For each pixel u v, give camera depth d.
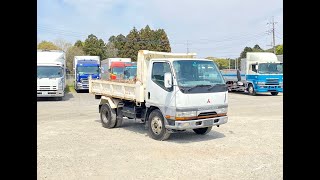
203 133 9.79
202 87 8.45
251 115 14.10
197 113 8.35
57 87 21.81
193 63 8.72
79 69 30.48
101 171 6.26
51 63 22.17
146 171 6.25
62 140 9.02
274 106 17.73
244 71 26.56
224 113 8.91
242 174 6.05
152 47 69.56
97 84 11.81
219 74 9.08
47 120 12.91
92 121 12.60
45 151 7.77
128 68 21.94
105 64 36.72
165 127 8.64
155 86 8.90
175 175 6.00
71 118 13.48
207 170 6.29
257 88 24.77
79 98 23.98
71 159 7.08
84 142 8.77
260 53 25.59
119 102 10.78
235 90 28.53
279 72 24.66
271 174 6.02
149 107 9.24
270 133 9.91
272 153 7.50
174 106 8.24
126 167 6.50
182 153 7.56
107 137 9.44
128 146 8.27
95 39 74.12
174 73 8.31
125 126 11.37
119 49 72.25
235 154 7.45
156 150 7.84
